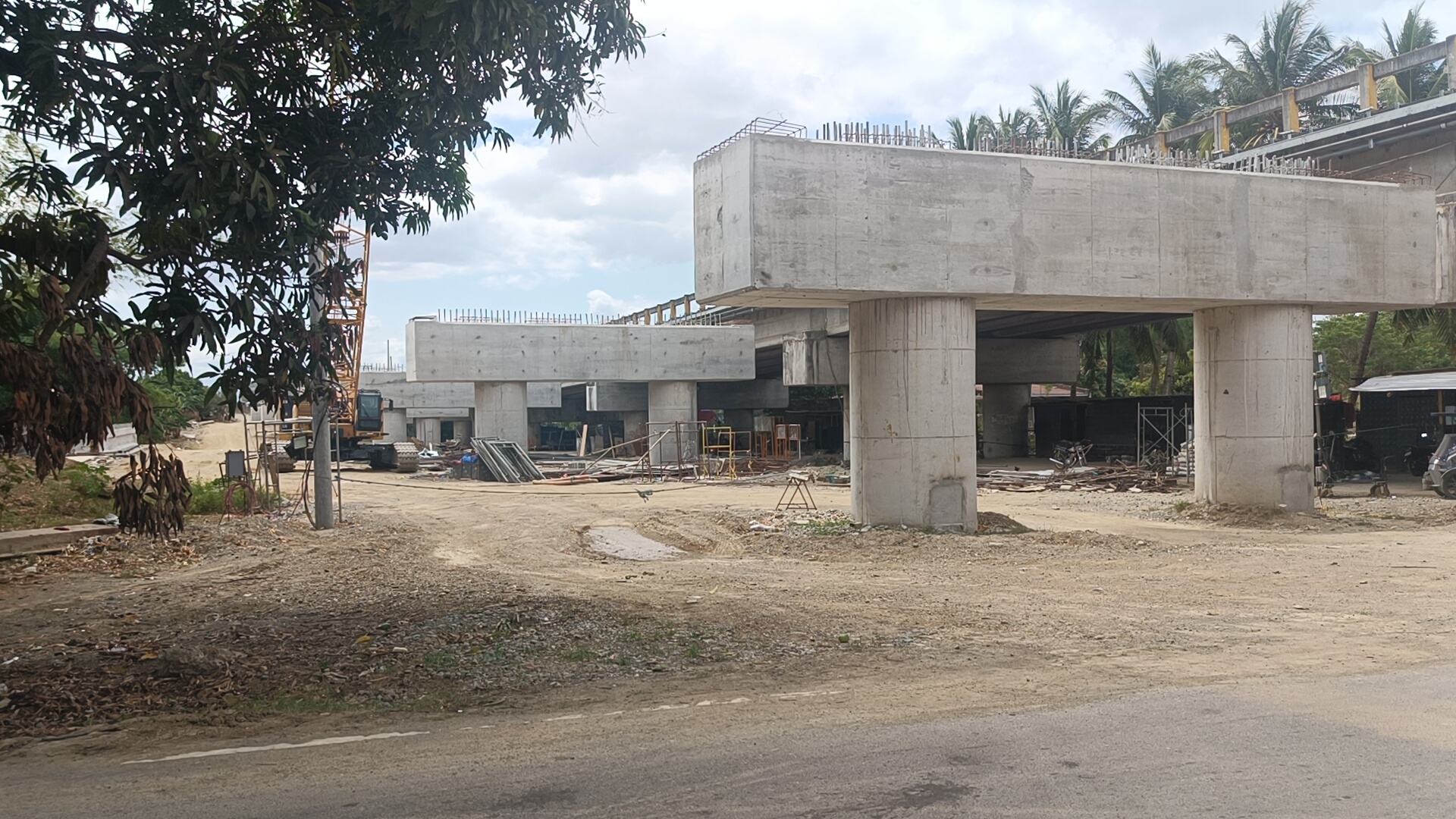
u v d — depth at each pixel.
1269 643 9.09
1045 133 50.03
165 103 7.62
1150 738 6.13
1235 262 19.72
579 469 45.09
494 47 8.27
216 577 14.23
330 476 20.92
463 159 9.84
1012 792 5.23
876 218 17.28
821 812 5.00
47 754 6.22
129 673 8.27
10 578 14.16
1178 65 47.72
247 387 8.46
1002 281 18.11
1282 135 33.94
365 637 9.53
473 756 6.00
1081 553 15.99
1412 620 10.21
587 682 7.85
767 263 16.59
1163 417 43.75
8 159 14.80
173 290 7.82
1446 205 24.22
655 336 45.78
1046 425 54.06
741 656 8.68
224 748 6.25
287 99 8.96
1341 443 33.50
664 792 5.32
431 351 42.62
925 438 18.05
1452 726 6.29
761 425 65.62
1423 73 37.78
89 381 6.94
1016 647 9.00
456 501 29.17
